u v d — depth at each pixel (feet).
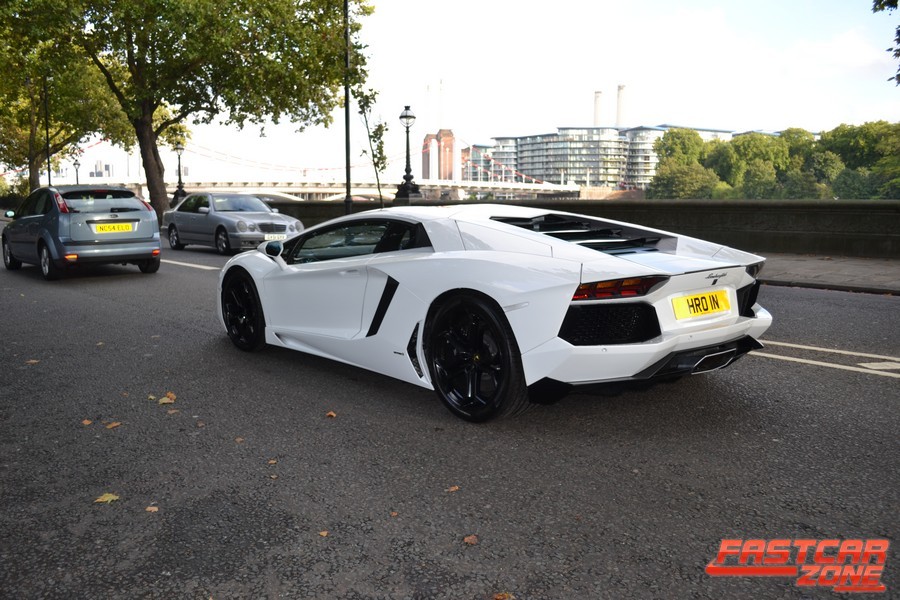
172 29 80.59
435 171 646.33
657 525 8.23
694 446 10.73
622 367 10.51
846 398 13.15
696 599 6.76
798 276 30.63
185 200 52.01
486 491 9.21
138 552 7.77
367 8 95.35
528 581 7.08
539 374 10.77
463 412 11.92
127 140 138.21
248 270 16.93
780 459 10.19
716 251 12.28
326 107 99.04
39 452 10.91
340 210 71.05
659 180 552.00
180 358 17.04
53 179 284.41
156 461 10.45
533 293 10.72
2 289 30.48
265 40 87.61
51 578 7.27
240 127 93.25
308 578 7.20
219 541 7.99
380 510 8.71
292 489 9.37
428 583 7.07
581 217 13.94
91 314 23.72
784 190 483.92
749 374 14.88
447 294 11.99
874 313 22.48
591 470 9.86
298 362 16.40
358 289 13.80
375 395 13.64
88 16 84.48
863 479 9.47
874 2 44.37
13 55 92.43
